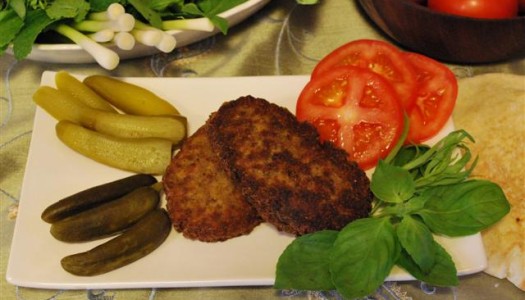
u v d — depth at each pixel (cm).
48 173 43
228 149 40
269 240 40
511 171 44
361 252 36
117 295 39
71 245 39
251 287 40
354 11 55
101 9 48
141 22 48
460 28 45
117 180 41
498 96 48
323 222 38
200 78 47
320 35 54
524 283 40
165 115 44
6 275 39
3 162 46
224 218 40
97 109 44
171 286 38
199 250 39
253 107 43
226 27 48
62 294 39
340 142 43
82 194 40
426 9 45
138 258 38
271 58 52
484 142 45
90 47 46
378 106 43
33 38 45
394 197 38
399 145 42
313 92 44
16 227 40
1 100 49
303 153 40
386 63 46
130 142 42
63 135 43
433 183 40
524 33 46
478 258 39
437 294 40
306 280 36
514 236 41
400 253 37
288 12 55
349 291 35
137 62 51
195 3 50
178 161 42
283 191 38
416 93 46
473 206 38
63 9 46
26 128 47
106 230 39
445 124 45
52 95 44
